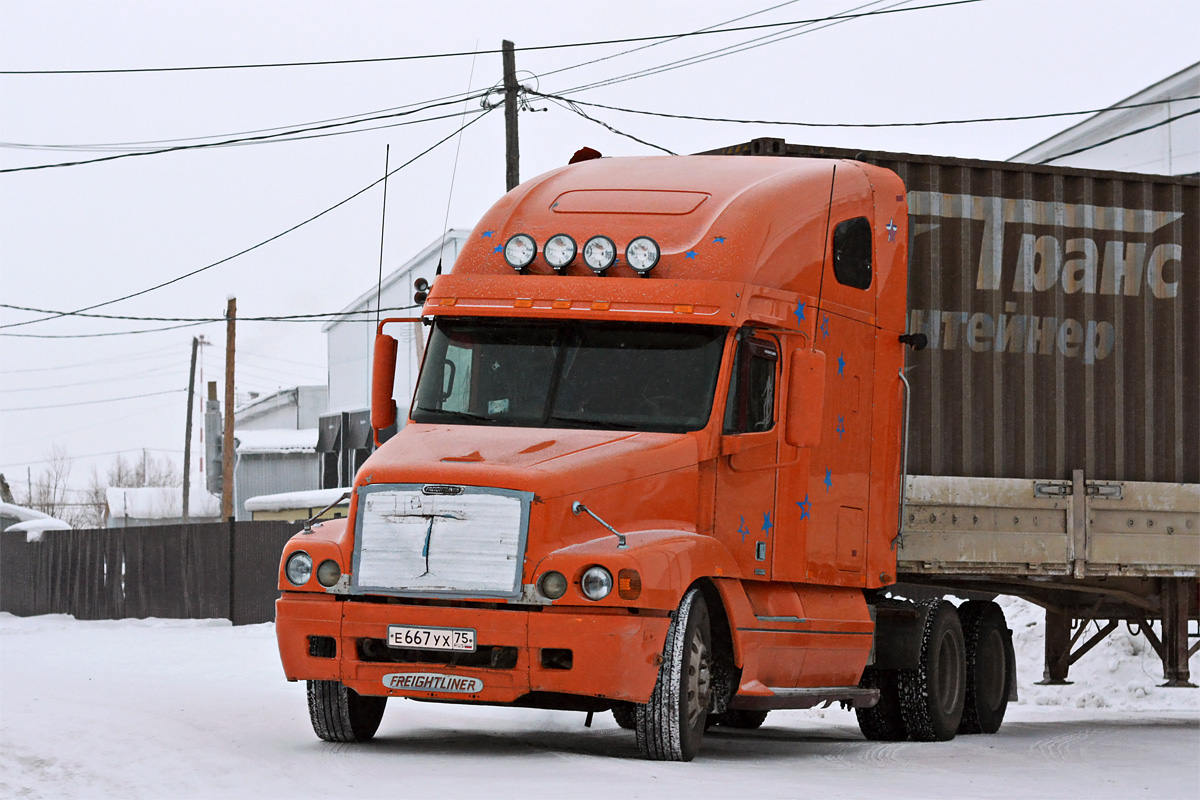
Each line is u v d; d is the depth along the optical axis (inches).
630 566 679.7
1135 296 1117.7
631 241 780.6
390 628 689.6
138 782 604.7
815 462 852.6
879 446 934.4
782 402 815.1
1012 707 1603.1
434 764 670.5
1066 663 1268.5
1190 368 1138.0
